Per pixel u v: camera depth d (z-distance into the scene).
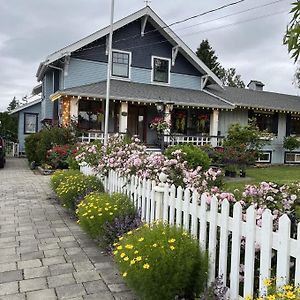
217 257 2.87
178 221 3.24
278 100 20.41
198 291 2.65
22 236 4.54
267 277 2.20
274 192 3.36
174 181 4.25
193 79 18.53
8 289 2.97
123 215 4.02
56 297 2.84
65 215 5.80
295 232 2.72
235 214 2.52
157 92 16.03
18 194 7.90
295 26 1.87
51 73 18.66
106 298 2.84
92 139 14.21
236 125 15.12
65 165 12.45
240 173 12.51
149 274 2.48
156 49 17.47
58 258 3.73
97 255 3.83
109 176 5.66
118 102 15.41
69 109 13.98
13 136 24.62
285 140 18.84
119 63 16.66
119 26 15.90
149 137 16.83
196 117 17.41
